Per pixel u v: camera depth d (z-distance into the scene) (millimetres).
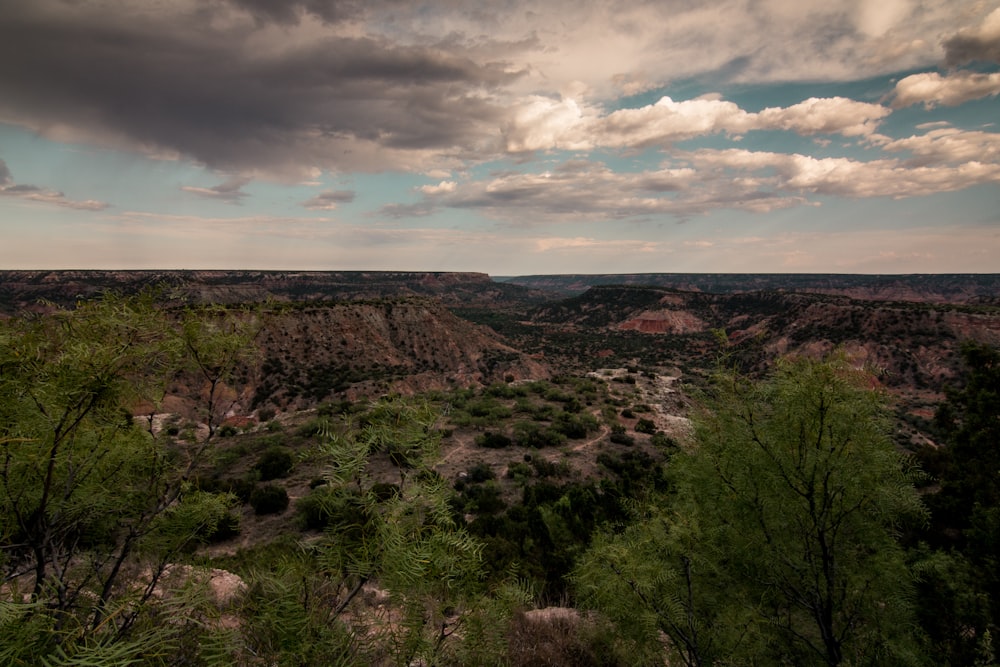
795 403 4234
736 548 4539
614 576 4441
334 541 2332
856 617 4289
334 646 2121
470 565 2477
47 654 1736
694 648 4219
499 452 37938
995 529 6168
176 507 2527
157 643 1802
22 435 2094
